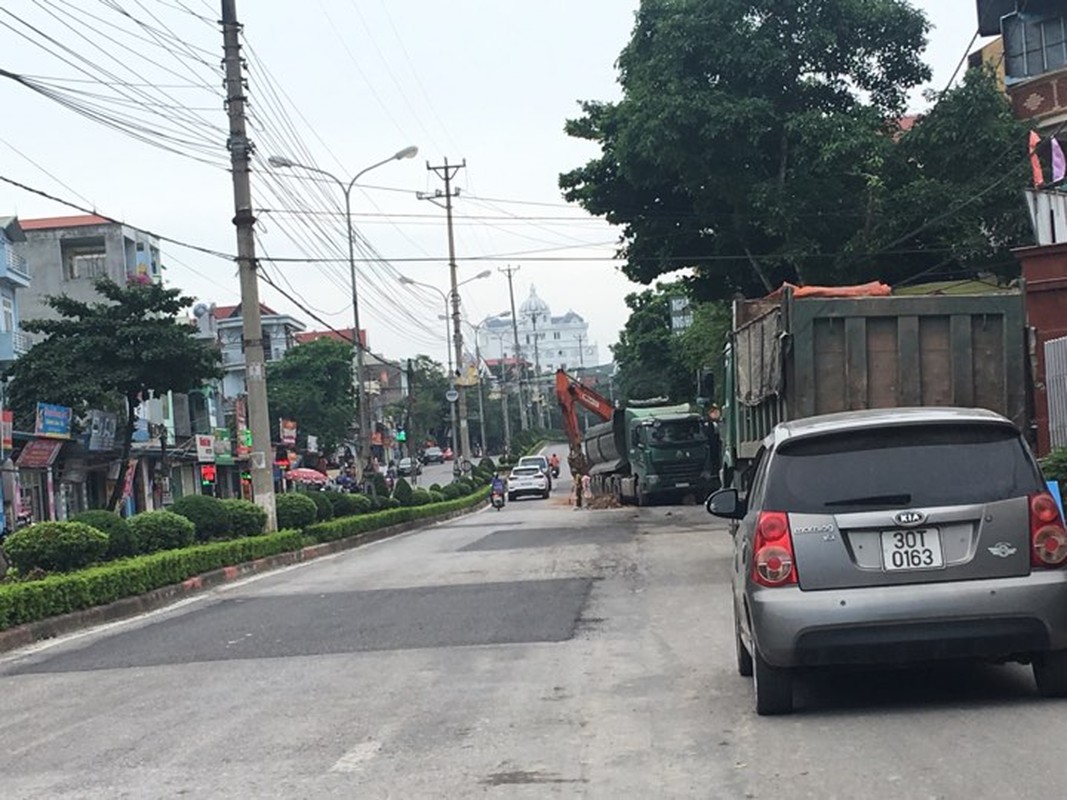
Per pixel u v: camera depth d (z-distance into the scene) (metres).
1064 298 17.86
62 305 35.00
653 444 37.16
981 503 6.61
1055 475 14.17
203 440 41.22
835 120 25.36
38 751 7.26
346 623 12.53
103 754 7.04
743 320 16.27
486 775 6.07
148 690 9.22
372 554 24.77
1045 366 17.42
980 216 25.62
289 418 67.38
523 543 23.53
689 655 9.41
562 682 8.52
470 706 7.83
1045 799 5.10
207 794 5.97
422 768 6.28
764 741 6.45
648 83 26.39
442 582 16.42
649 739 6.67
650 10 26.45
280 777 6.23
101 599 15.62
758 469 7.62
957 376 11.90
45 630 13.93
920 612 6.46
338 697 8.38
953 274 27.33
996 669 7.95
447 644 10.59
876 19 25.98
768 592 6.68
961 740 6.17
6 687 10.03
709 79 26.47
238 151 24.19
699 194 27.97
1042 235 19.81
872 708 7.06
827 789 5.44
